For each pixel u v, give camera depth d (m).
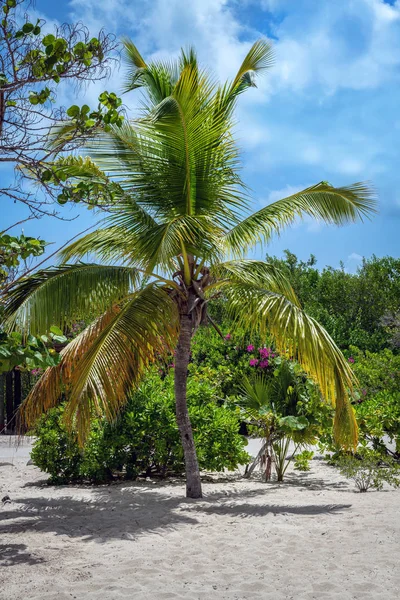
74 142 5.02
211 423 10.44
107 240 8.95
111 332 7.67
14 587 4.68
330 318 26.72
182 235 8.32
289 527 6.59
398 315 26.06
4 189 4.72
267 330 8.75
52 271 8.17
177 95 8.16
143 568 5.16
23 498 8.73
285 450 10.44
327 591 4.58
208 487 9.65
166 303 8.09
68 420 7.45
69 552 5.70
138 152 8.70
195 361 18.77
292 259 33.28
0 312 4.97
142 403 10.46
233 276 9.38
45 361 4.64
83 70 4.80
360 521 6.74
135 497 8.60
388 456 11.00
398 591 4.54
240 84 9.62
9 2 4.57
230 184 9.17
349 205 9.16
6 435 18.34
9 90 4.64
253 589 4.65
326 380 8.36
